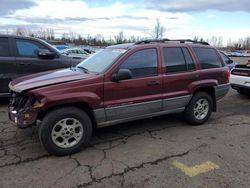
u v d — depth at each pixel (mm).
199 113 5355
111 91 4180
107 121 4285
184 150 4156
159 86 4688
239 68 7812
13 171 3457
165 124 5395
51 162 3707
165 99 4797
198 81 5188
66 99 3775
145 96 4562
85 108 4141
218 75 5504
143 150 4141
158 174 3428
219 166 3648
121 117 4395
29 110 3738
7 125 5109
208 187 3150
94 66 4543
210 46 5590
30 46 6730
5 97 6711
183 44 5172
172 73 4859
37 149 4105
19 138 4504
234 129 5176
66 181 3250
